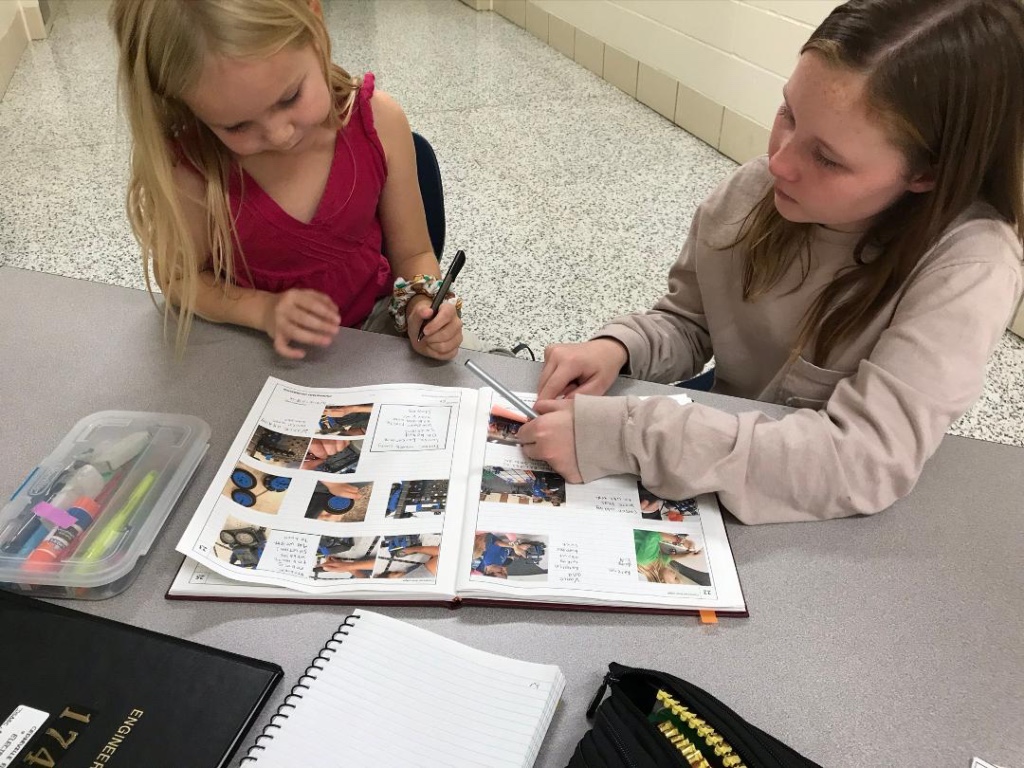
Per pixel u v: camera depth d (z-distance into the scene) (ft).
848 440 2.52
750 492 2.52
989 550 2.43
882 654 2.13
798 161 2.61
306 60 2.81
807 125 2.54
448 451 2.68
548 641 2.15
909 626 2.21
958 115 2.49
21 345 3.14
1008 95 2.51
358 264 4.00
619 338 3.37
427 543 2.36
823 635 2.18
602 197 8.75
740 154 9.28
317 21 2.86
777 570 2.36
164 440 2.69
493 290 7.39
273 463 2.62
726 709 1.87
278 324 3.15
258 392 2.95
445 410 2.85
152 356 3.12
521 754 1.86
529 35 12.85
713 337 3.79
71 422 2.79
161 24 2.63
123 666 2.01
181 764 1.83
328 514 2.45
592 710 1.98
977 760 1.90
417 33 12.80
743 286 3.52
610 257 7.85
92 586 2.23
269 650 2.12
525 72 11.55
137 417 2.77
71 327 3.25
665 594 2.25
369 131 3.78
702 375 4.28
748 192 3.52
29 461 2.64
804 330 3.28
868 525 2.51
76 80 10.75
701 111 9.68
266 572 2.27
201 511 2.42
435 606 2.23
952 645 2.16
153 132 3.01
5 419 2.79
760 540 2.46
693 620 2.21
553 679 2.01
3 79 10.39
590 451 2.57
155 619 2.19
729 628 2.19
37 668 2.00
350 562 2.31
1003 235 2.74
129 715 1.91
